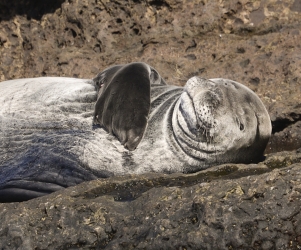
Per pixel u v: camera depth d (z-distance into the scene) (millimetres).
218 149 28281
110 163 28922
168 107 29406
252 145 28750
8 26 39750
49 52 38812
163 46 37312
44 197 26562
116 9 38250
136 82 29109
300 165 24125
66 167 29359
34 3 39906
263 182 23547
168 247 23641
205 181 26688
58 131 29797
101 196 26000
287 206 22875
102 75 30297
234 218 23219
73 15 38625
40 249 24859
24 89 30953
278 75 35250
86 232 24766
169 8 38000
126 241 24172
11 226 25000
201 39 37281
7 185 29844
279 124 34531
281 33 36250
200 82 28281
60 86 30734
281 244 22672
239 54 36344
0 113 30406
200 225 23484
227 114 28078
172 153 28672
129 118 28516
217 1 37688
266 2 37281
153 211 24516
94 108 29859
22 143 29938
